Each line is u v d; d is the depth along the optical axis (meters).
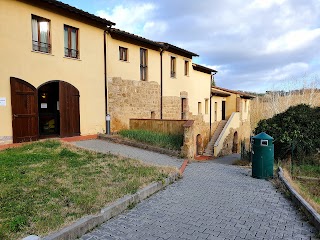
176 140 11.61
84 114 12.14
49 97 11.81
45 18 10.39
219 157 19.31
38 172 6.36
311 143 12.48
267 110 39.22
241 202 5.52
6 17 9.08
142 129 13.43
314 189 7.82
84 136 11.80
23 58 9.62
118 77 13.98
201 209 5.08
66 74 11.27
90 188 5.51
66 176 6.25
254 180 7.50
